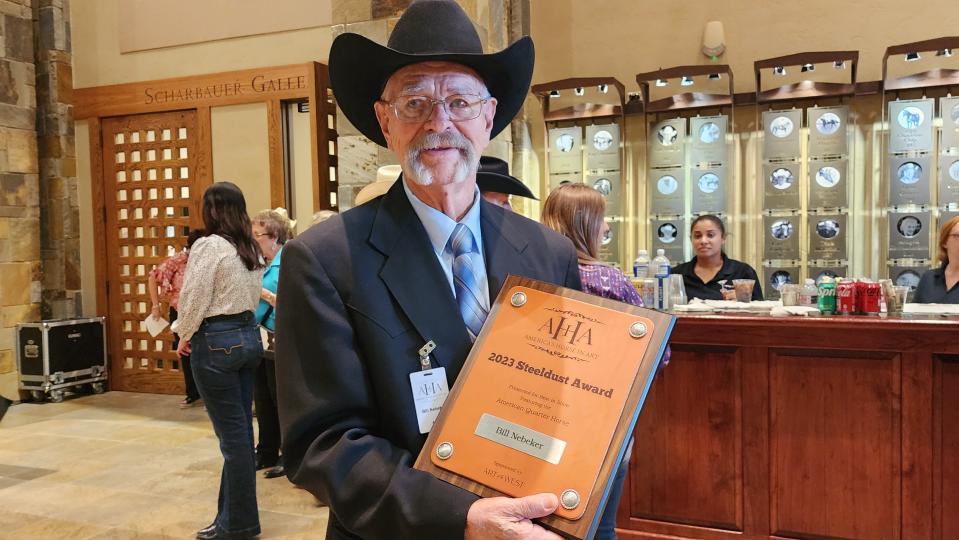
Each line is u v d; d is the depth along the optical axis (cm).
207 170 580
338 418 97
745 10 522
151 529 320
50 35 627
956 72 448
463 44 106
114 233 633
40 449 454
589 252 215
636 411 86
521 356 94
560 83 516
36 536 313
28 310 625
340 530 106
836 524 264
